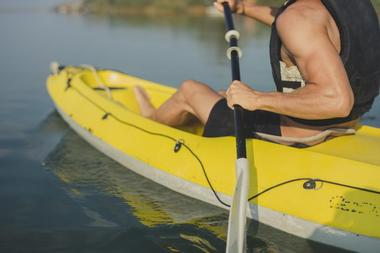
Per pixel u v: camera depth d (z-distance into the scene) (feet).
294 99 6.58
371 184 6.55
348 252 6.57
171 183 8.73
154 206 8.30
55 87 14.52
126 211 8.17
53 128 12.84
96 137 10.96
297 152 7.29
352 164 6.83
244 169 6.75
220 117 8.36
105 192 8.94
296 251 6.77
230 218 6.34
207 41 29.14
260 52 24.31
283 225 7.13
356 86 6.86
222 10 9.78
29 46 27.04
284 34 6.63
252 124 7.89
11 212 8.21
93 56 23.80
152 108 11.28
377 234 6.30
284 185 7.14
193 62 22.06
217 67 20.80
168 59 22.88
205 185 8.09
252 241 7.04
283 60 7.12
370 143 7.53
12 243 7.25
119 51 25.31
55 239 7.34
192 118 9.75
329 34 6.57
